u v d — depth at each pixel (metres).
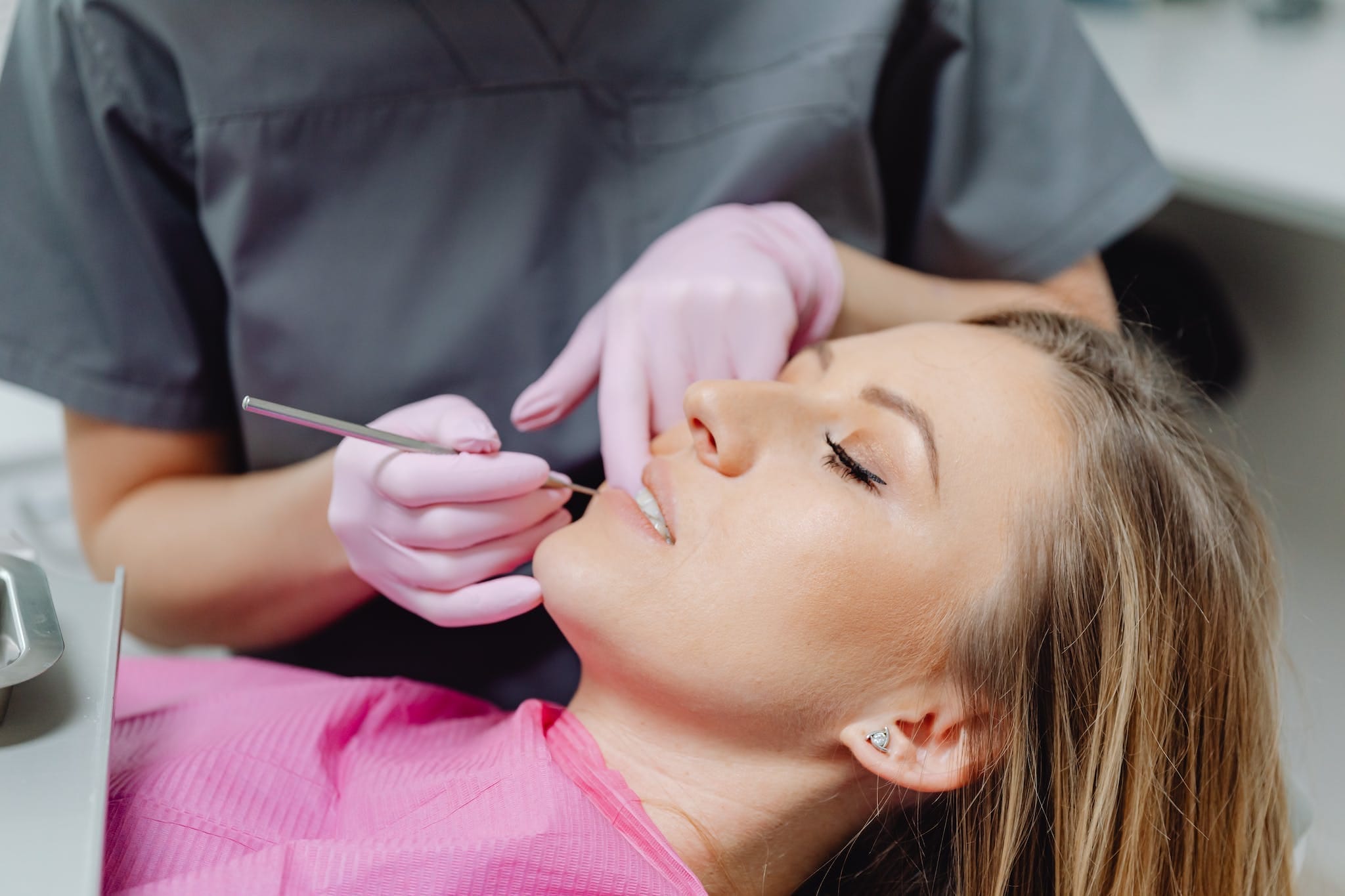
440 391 1.01
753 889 0.84
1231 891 0.90
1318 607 1.64
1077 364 0.90
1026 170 1.12
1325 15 1.62
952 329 0.91
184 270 0.99
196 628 1.08
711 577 0.76
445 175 0.97
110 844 0.70
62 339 0.96
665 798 0.80
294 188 0.95
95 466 1.03
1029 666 0.81
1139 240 1.76
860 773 0.83
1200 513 0.89
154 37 0.91
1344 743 1.51
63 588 0.69
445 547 0.85
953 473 0.80
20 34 0.94
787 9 1.02
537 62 0.97
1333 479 1.71
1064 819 0.83
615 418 0.91
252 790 0.77
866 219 1.11
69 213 0.94
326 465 0.97
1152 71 1.46
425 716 0.95
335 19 0.92
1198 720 0.87
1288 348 1.71
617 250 1.03
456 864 0.70
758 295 0.94
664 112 1.02
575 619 0.79
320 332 0.98
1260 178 1.24
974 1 1.06
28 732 0.58
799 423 0.81
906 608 0.78
